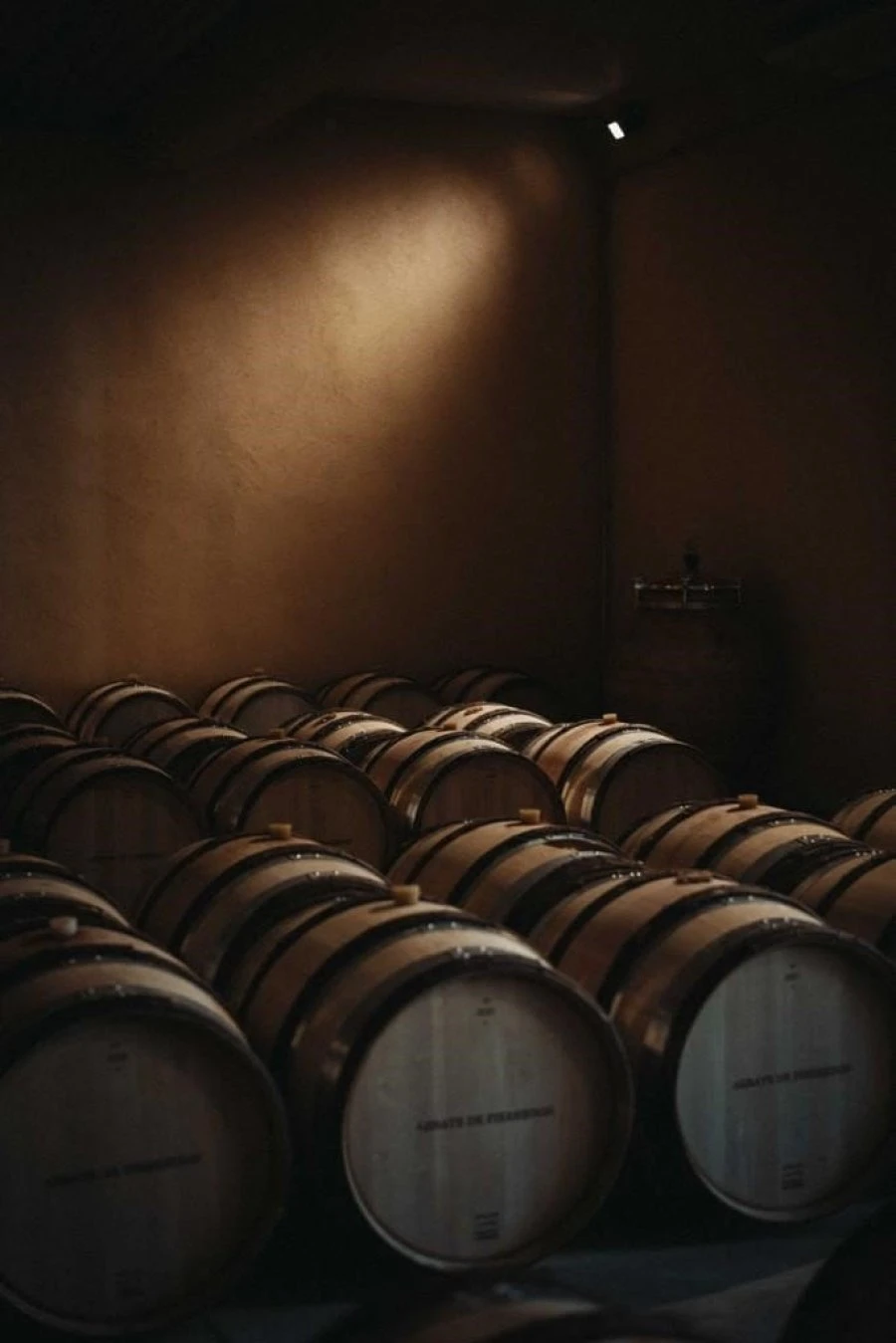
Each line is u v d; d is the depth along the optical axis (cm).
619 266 1276
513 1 952
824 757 1072
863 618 1034
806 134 1068
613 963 495
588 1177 456
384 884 544
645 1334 229
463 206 1256
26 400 1154
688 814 655
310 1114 436
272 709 1145
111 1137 410
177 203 1180
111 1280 411
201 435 1198
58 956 430
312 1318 434
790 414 1094
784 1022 486
